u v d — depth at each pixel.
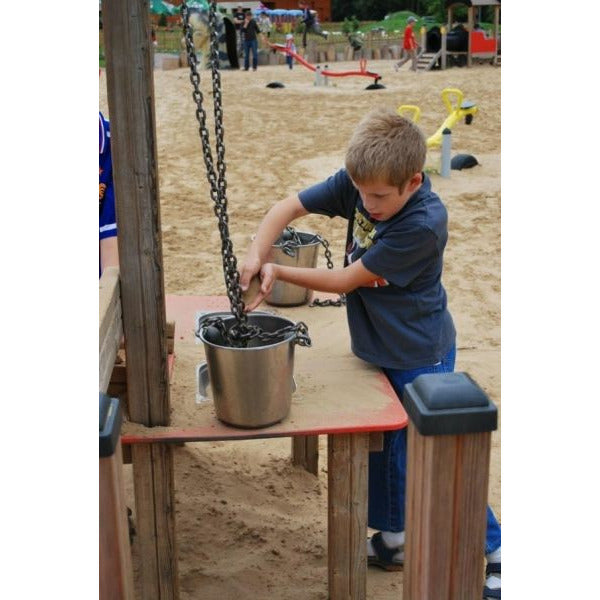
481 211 7.24
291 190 8.09
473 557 1.62
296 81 18.81
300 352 2.77
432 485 1.57
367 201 2.38
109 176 2.84
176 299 3.25
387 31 31.58
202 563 2.84
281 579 2.77
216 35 1.98
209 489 3.25
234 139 10.77
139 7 2.01
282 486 3.32
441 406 1.55
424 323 2.53
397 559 2.81
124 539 1.62
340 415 2.34
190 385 2.53
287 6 42.16
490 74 19.09
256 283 2.45
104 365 1.94
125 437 2.21
